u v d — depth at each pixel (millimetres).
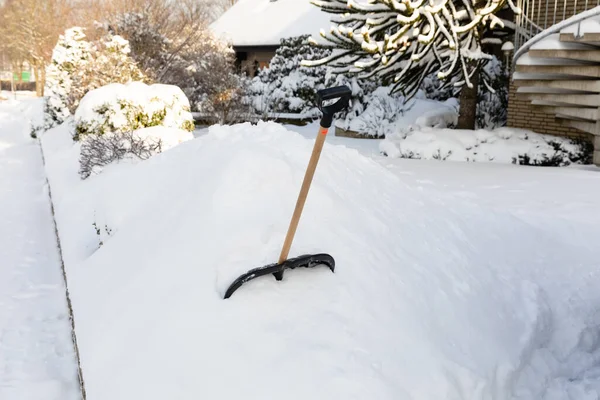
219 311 2672
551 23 11109
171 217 3506
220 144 4086
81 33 15070
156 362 2564
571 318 4137
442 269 3674
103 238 4422
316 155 2594
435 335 2988
